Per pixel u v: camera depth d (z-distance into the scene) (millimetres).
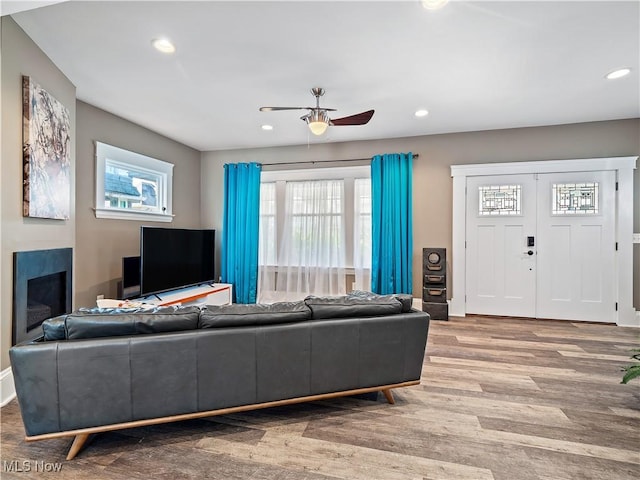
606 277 4078
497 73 2830
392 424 1937
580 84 3049
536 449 1702
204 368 1762
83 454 1655
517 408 2111
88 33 2236
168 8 1976
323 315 2012
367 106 3557
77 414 1591
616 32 2246
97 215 3564
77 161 3336
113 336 1659
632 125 3967
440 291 4332
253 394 1865
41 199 2410
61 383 1560
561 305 4230
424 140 4629
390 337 2066
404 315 2107
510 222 4363
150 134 4383
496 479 1494
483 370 2707
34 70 2359
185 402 1749
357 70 2766
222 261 5293
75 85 3012
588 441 1770
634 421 1959
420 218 4652
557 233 4223
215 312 1866
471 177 4477
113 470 1547
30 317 2389
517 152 4324
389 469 1558
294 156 5145
